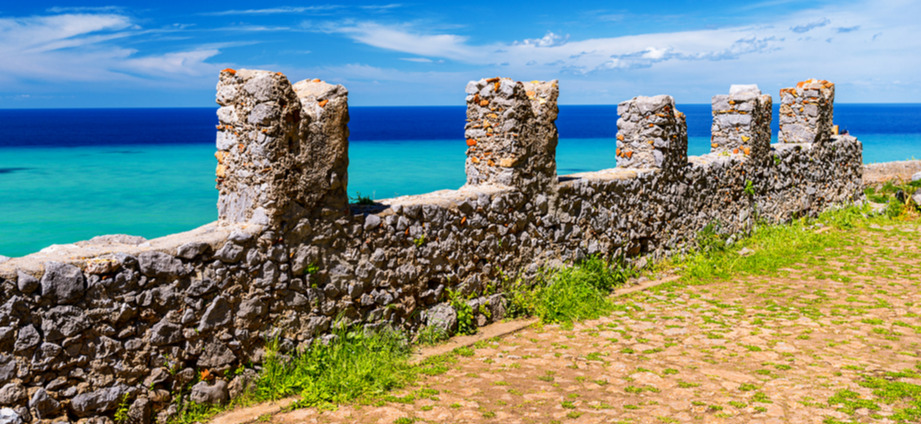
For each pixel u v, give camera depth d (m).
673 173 9.93
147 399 4.31
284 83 4.91
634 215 9.26
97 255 4.09
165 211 23.02
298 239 5.22
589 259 8.52
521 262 7.52
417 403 4.93
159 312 4.36
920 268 9.64
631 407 4.79
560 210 7.98
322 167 5.30
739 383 5.26
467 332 6.73
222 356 4.76
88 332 4.00
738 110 11.66
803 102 13.86
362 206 6.04
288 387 5.03
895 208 15.37
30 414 3.78
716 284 9.05
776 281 9.14
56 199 25.67
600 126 112.00
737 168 11.41
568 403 4.88
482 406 4.86
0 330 3.61
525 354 6.16
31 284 3.72
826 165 14.51
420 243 6.25
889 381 5.19
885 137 74.81
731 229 11.45
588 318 7.36
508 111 7.10
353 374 5.18
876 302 7.82
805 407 4.70
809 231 12.55
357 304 5.78
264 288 5.00
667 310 7.71
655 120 9.58
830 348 6.16
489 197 6.95
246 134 5.03
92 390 4.05
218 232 4.79
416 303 6.33
